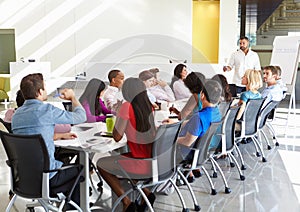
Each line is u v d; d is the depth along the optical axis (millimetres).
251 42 13523
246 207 3242
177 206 3256
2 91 8766
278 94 5223
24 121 2496
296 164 4500
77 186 2898
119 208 3207
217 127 3334
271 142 5594
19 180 2545
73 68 9797
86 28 9602
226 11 8312
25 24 10055
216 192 3580
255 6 11977
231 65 6676
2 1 10078
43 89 2596
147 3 9164
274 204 3311
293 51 6551
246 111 4102
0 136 2486
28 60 9156
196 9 9844
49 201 2840
